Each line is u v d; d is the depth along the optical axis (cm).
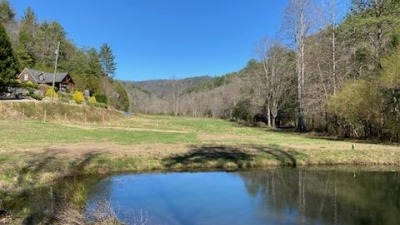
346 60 3869
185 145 2448
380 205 1238
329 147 2494
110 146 2252
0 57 4775
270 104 6425
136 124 5250
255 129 5312
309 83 4394
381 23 3288
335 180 1692
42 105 4400
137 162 1886
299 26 4366
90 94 8144
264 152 2270
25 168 1524
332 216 1100
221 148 2381
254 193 1402
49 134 2812
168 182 1584
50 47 10062
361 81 3272
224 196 1343
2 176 1393
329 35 4031
